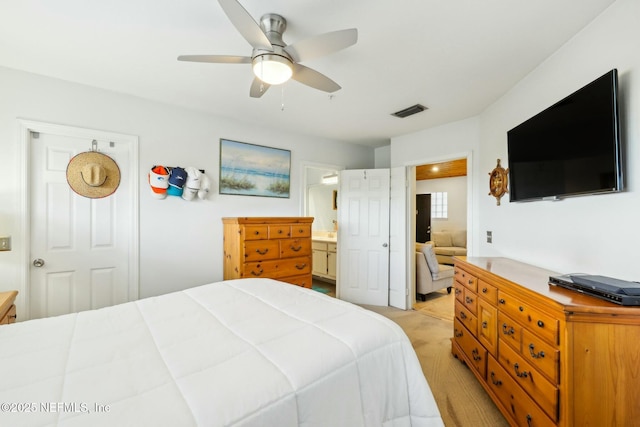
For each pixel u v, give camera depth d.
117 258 2.62
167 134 2.87
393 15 1.58
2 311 1.60
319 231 5.74
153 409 0.74
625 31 1.41
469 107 2.93
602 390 1.16
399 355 1.21
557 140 1.79
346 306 1.53
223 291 1.79
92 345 1.09
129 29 1.71
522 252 2.32
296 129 3.71
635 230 1.35
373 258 4.07
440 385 2.11
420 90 2.55
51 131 2.32
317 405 0.90
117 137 2.60
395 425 1.14
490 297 1.88
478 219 3.13
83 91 2.45
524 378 1.49
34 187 2.31
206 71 2.23
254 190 3.47
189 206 3.00
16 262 2.19
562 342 1.21
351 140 4.27
